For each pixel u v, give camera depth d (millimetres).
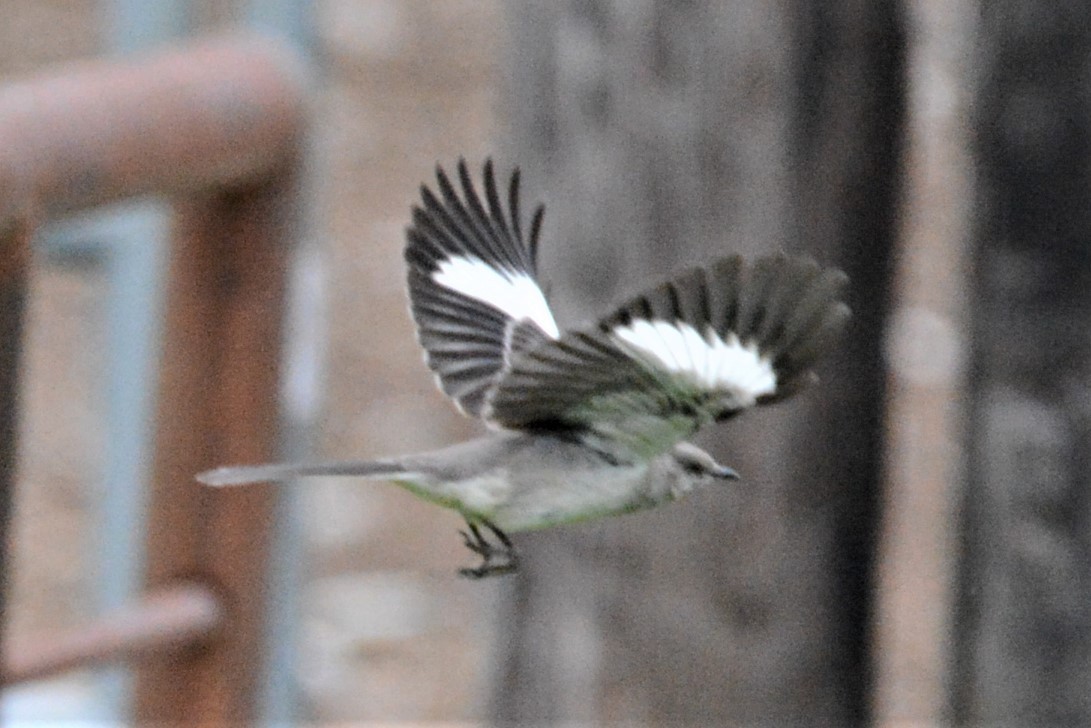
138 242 12398
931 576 17438
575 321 11195
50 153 8016
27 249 7887
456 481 7020
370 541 18844
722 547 11273
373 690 17016
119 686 12727
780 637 11383
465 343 7641
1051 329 10820
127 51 13766
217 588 9375
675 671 11398
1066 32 10586
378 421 20172
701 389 6594
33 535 17953
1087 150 10656
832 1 10969
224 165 8930
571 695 11594
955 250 18297
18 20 23094
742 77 10898
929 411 17844
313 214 12758
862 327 11359
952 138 15031
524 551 11641
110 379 12547
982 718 11312
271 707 12172
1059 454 10875
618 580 11398
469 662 17500
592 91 11141
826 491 11391
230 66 8969
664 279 6023
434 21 25984
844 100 11055
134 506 12484
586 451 7129
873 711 11789
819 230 11125
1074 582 10938
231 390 9398
